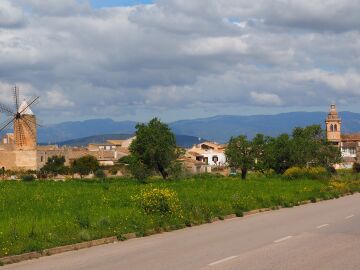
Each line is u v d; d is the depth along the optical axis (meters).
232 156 82.50
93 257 14.88
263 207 30.44
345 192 46.59
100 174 100.81
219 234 19.42
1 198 32.78
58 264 13.85
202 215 24.11
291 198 35.34
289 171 66.06
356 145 167.12
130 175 81.25
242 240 17.52
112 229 19.16
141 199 25.14
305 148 83.75
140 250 15.96
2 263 14.05
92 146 193.75
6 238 16.16
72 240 17.03
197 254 14.70
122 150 161.62
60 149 155.00
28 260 14.77
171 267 12.77
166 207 23.50
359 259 13.49
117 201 29.62
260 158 83.44
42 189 44.06
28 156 134.88
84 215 21.98
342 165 139.00
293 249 15.23
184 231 20.86
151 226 20.66
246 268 12.30
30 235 16.95
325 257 13.80
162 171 75.38
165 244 17.14
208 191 39.25
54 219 21.00
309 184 51.75
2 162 132.75
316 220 23.88
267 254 14.38
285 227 21.22
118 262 13.86
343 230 19.91
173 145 75.62
